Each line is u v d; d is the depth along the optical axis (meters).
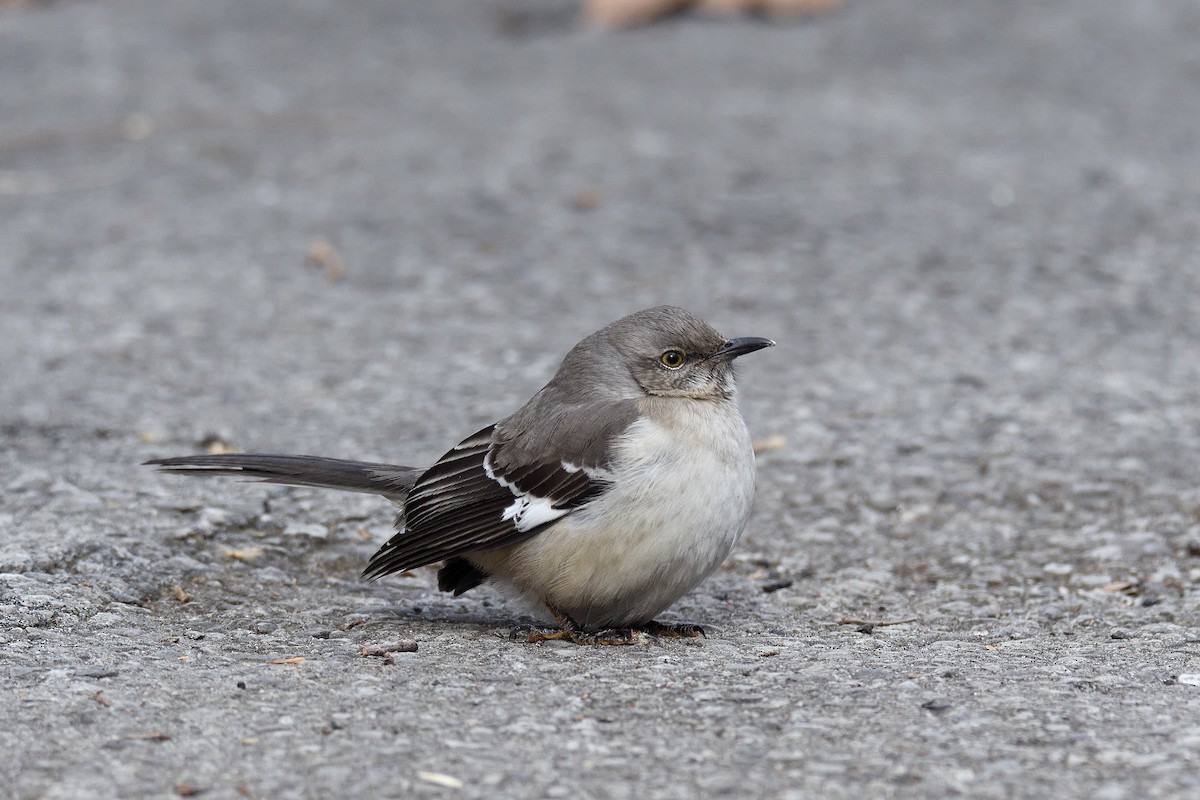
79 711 7.03
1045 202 19.98
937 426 13.14
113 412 13.37
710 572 8.62
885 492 11.85
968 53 28.64
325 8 33.59
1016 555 10.65
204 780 6.23
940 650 8.52
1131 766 6.39
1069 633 9.02
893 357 14.96
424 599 9.85
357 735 6.78
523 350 15.30
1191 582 9.95
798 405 13.75
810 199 20.19
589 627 8.98
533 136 23.50
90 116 24.75
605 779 6.29
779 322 16.00
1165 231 18.75
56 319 16.23
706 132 23.53
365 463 9.70
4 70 27.66
